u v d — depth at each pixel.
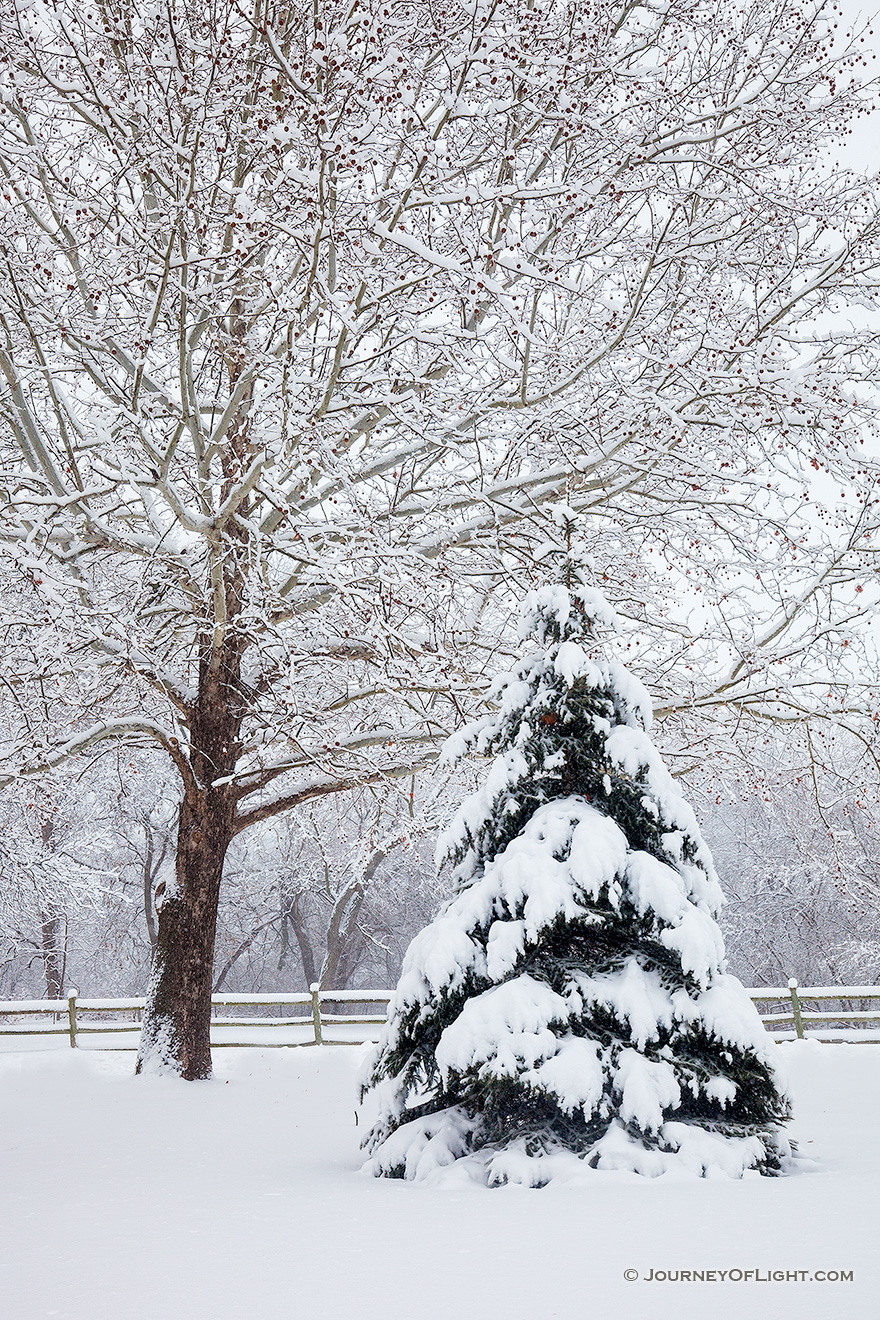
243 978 43.44
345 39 9.64
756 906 33.34
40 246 10.17
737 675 12.49
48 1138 8.84
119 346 12.08
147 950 38.19
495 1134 5.98
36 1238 4.78
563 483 11.87
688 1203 4.53
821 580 11.66
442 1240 4.07
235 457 11.39
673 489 12.81
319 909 41.41
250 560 11.39
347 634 12.53
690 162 11.12
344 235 9.38
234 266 9.88
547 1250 3.76
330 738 13.34
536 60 9.91
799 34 12.34
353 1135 8.76
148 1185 6.25
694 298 12.24
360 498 11.08
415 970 6.47
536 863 6.17
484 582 13.48
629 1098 5.58
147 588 12.64
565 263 10.89
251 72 9.95
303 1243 4.21
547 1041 5.71
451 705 12.67
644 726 6.82
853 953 30.36
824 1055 13.87
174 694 13.39
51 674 11.43
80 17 10.06
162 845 35.34
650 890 6.08
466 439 10.75
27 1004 18.03
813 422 11.06
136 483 10.78
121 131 9.74
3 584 12.16
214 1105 10.74
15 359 11.41
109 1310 3.32
